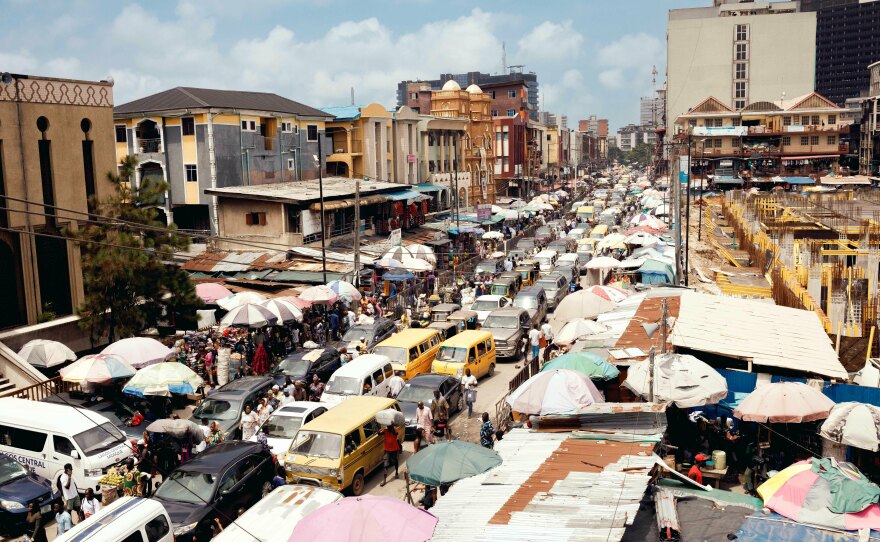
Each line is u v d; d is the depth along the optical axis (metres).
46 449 19.27
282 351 32.00
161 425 19.45
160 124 49.09
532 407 17.83
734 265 48.44
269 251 45.16
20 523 16.92
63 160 31.05
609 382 21.67
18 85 28.92
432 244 58.81
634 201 116.75
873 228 47.66
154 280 29.89
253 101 55.91
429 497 17.48
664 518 11.79
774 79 145.00
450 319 34.81
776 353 20.33
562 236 71.19
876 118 110.50
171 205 49.78
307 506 14.77
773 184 107.50
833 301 29.86
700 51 147.00
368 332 31.77
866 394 18.11
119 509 14.39
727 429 18.69
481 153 95.44
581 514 11.55
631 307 27.44
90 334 30.92
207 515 16.00
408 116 73.69
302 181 57.50
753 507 12.34
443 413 22.48
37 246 30.08
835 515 11.55
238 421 21.84
